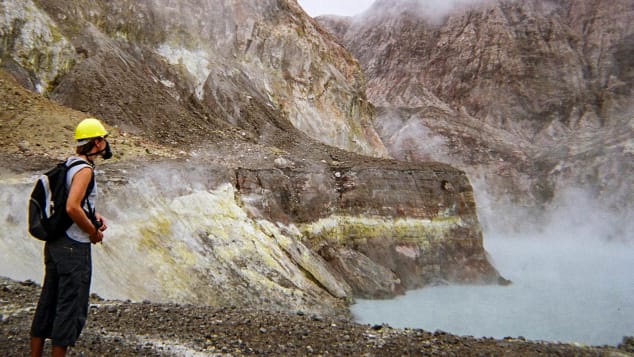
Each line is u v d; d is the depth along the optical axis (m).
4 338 6.96
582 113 113.50
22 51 30.70
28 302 8.81
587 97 115.94
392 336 8.95
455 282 33.47
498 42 127.81
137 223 19.28
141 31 39.56
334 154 38.56
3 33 30.31
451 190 36.06
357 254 30.45
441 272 33.53
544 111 115.75
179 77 39.25
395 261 31.94
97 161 21.27
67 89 31.14
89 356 6.89
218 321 9.01
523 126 113.94
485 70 124.69
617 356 9.02
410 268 32.16
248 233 23.38
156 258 18.88
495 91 120.50
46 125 22.91
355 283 28.34
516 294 30.84
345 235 31.47
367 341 8.56
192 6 44.59
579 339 21.11
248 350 7.76
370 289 28.42
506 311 26.14
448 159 95.38
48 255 5.84
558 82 121.00
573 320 24.55
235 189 25.81
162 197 21.06
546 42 129.75
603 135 100.19
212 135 34.47
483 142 100.19
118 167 20.97
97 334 7.78
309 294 23.33
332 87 52.41
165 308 9.62
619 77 120.94
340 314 22.77
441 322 23.28
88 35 34.97
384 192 33.50
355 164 34.88
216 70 42.09
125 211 19.20
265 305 20.64
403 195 34.09
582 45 130.75
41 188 5.78
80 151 6.00
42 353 6.39
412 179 34.97
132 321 8.64
